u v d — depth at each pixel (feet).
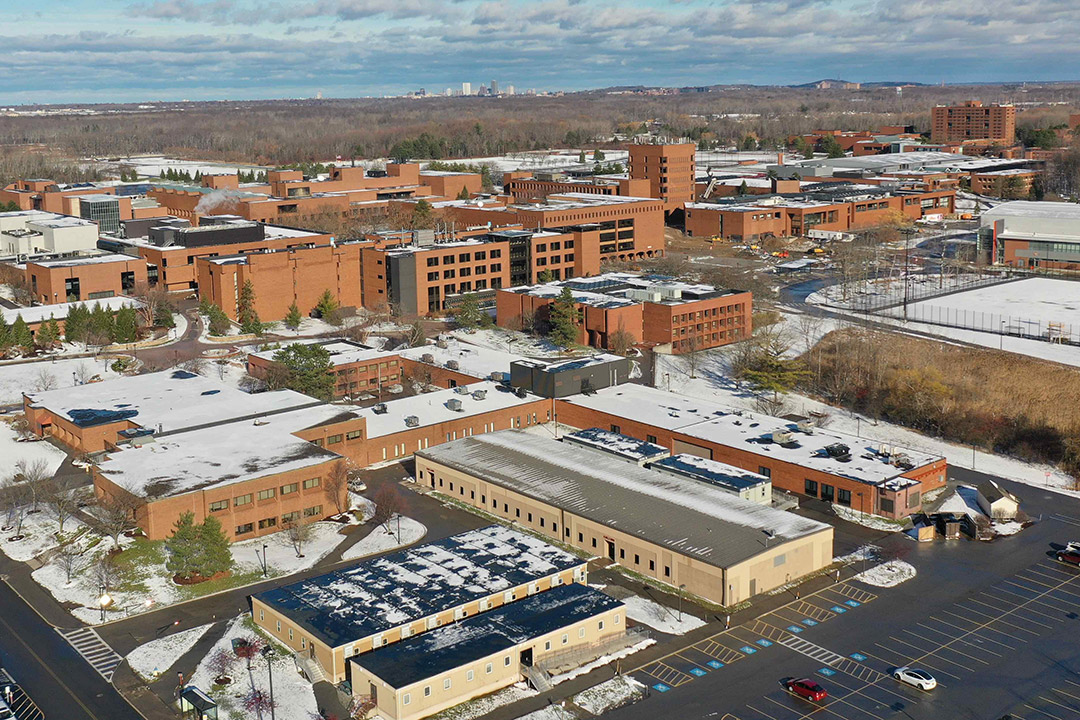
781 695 325.62
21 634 364.58
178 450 483.51
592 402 593.01
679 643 357.82
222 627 367.04
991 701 321.93
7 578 407.44
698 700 323.16
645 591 397.60
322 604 357.61
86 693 327.06
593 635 353.10
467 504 486.79
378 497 467.93
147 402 563.07
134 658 346.74
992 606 383.86
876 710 317.42
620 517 429.79
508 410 582.35
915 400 603.26
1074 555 419.33
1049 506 481.46
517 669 334.03
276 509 454.81
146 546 426.10
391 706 309.63
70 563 415.03
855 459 500.74
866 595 393.09
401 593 364.99
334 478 469.98
